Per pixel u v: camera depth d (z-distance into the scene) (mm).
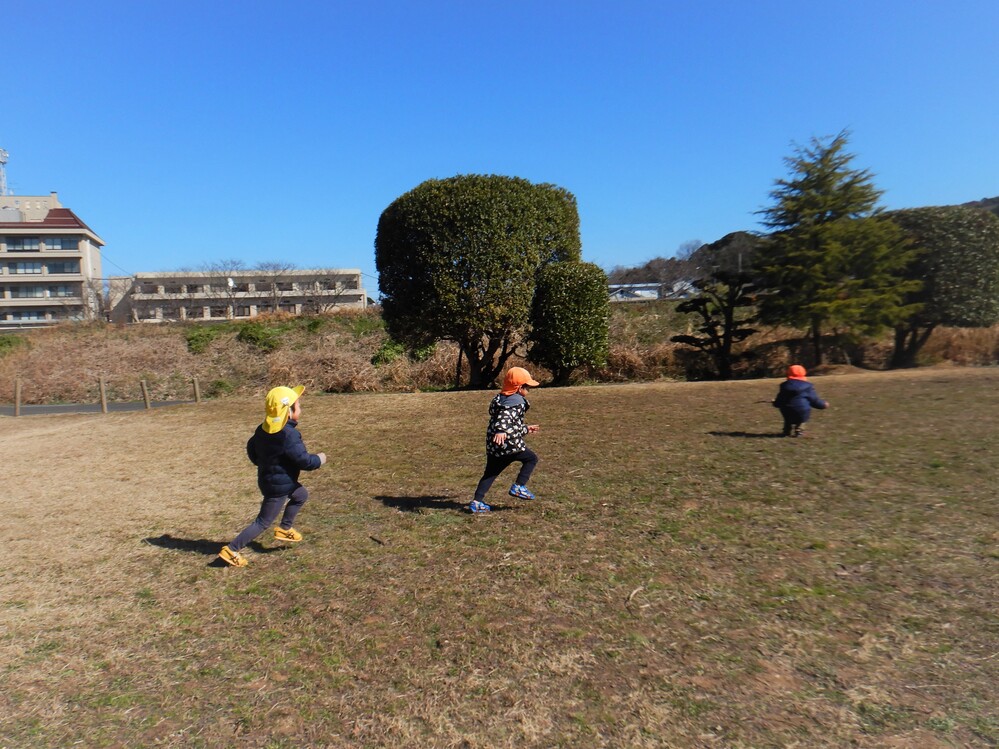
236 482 7898
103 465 9477
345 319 26469
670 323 22625
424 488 6965
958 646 3178
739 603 3777
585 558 4598
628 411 11211
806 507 5395
